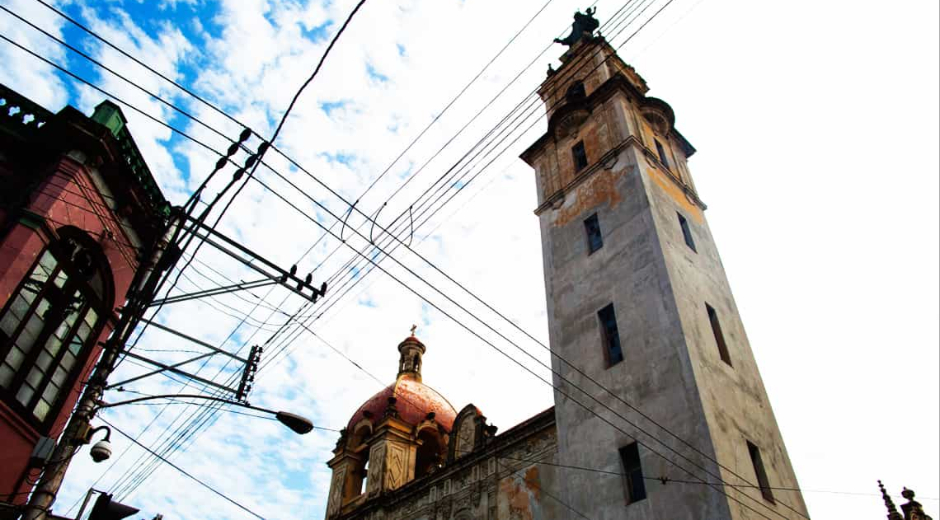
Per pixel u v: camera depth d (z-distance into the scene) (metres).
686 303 20.47
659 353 19.33
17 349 14.72
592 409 20.23
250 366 15.45
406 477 33.78
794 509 18.17
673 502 16.53
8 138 16.09
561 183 27.56
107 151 17.08
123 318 13.16
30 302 15.08
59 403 15.86
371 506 31.80
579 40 33.44
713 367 19.42
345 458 37.44
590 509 18.42
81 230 16.41
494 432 28.16
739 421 18.69
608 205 24.53
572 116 28.62
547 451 24.19
